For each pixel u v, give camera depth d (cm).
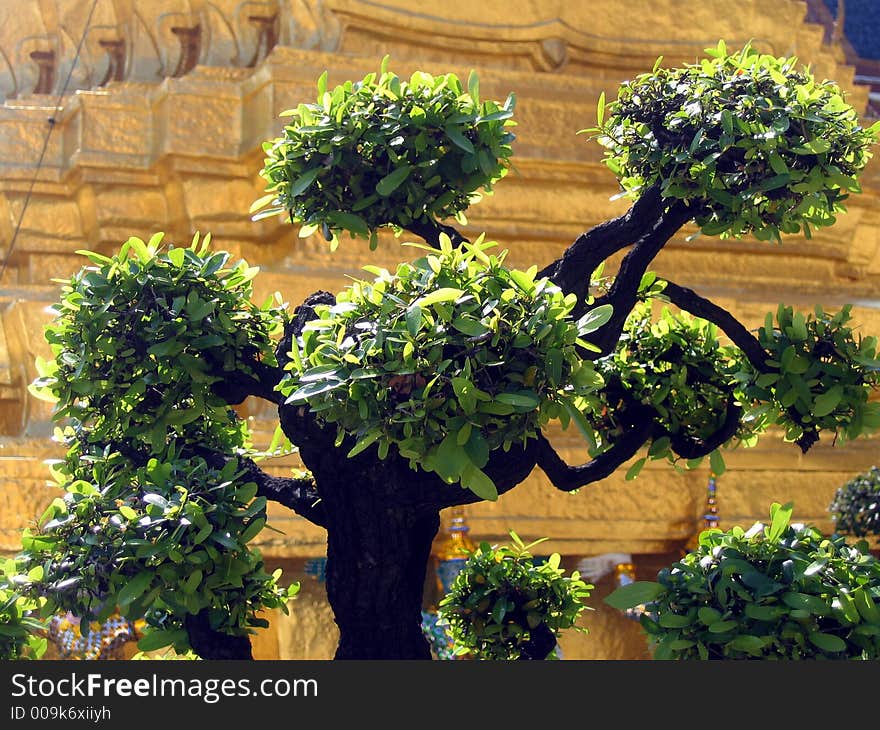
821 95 636
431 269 532
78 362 606
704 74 638
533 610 740
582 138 1498
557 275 632
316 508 648
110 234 1495
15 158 1545
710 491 1285
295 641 1190
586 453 1277
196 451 668
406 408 496
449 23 1555
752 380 658
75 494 604
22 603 616
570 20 1616
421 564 627
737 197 611
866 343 641
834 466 1385
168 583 563
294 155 642
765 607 525
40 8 1769
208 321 611
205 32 1609
